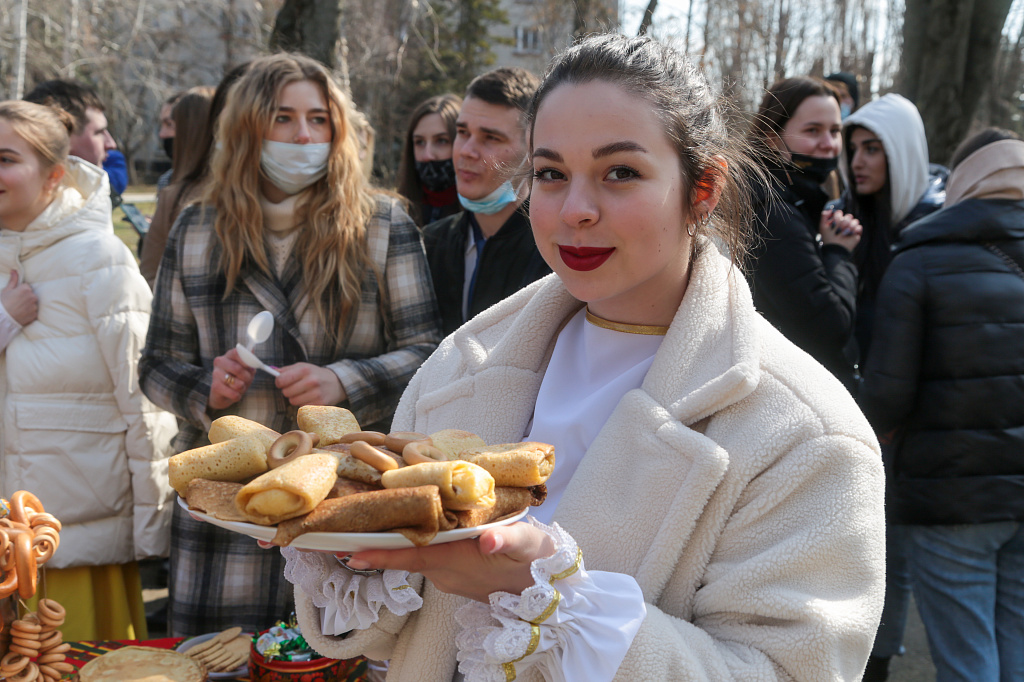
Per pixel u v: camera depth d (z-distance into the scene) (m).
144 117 31.75
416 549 0.99
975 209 2.77
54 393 2.87
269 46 6.49
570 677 1.02
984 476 2.67
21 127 2.82
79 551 2.89
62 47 22.34
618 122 1.09
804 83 3.29
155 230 4.09
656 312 1.30
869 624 1.07
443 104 4.17
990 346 2.68
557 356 1.40
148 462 2.99
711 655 1.05
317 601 1.32
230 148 2.54
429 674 1.28
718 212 1.32
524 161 1.37
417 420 1.49
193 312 2.59
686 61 1.19
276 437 1.12
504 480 1.04
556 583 1.04
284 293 2.57
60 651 1.74
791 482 1.10
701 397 1.17
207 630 2.50
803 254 3.07
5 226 2.94
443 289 3.40
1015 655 2.70
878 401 2.81
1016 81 20.14
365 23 22.34
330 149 2.59
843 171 4.06
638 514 1.15
